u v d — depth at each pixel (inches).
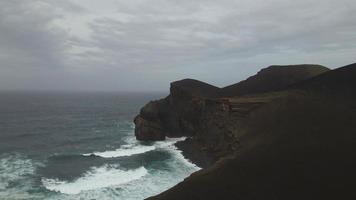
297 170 968.3
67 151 2385.6
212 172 1096.8
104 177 1646.2
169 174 1670.8
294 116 1585.9
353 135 1167.0
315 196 813.2
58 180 1596.9
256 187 909.2
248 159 1163.9
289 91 2282.2
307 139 1226.0
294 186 879.1
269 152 1187.3
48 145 2632.9
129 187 1471.5
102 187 1472.7
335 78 2130.9
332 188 834.2
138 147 2407.7
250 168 1060.5
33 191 1423.5
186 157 2044.8
